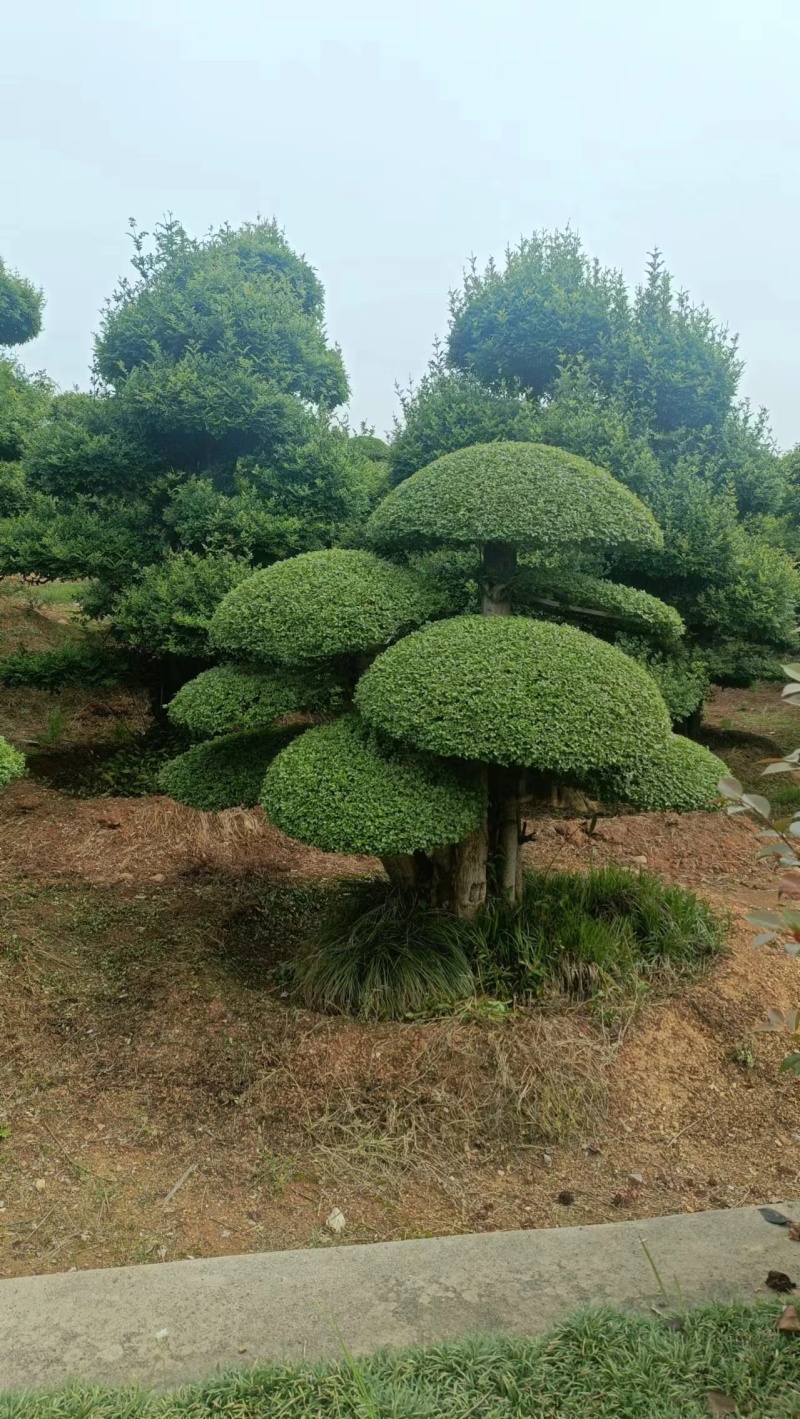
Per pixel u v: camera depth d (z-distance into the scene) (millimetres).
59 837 6133
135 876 5695
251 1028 3893
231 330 7434
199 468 7789
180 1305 2342
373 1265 2512
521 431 7109
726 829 6793
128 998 4184
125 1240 2834
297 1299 2352
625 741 3561
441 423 7555
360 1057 3609
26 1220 2916
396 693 3684
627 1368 1956
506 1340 2092
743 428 8031
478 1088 3459
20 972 4309
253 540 6980
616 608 4207
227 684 4500
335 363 8211
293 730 4980
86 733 8398
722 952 4406
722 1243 2543
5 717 8570
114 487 7574
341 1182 3129
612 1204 3037
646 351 7602
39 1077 3652
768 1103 3574
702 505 6988
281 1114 3418
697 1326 2092
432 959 4008
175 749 7312
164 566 6930
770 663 8102
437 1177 3160
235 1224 2924
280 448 7375
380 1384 1954
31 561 6965
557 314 7637
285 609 4066
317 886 5680
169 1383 2049
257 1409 1898
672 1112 3500
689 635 7637
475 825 3764
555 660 3715
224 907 5289
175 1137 3348
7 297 13516
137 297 7707
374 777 3764
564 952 4059
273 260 9328
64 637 10203
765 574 7051
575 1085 3477
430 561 4949
